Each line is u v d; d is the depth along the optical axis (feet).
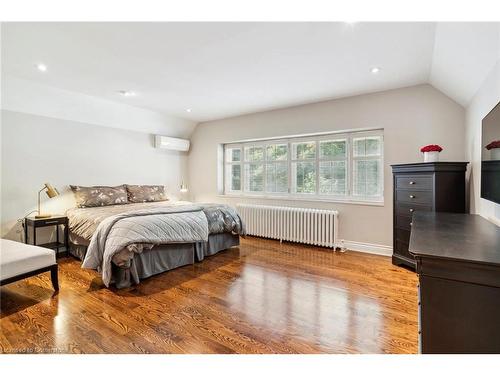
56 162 13.24
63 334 6.16
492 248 4.09
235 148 18.17
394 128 11.81
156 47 7.99
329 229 13.32
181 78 10.56
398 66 9.33
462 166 9.16
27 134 12.25
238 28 6.96
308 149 15.02
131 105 14.61
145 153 17.35
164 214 10.56
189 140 19.77
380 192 12.71
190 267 10.80
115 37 7.41
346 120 13.04
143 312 7.20
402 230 10.54
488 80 7.13
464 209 9.22
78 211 12.24
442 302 3.79
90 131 14.57
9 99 11.23
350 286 8.87
